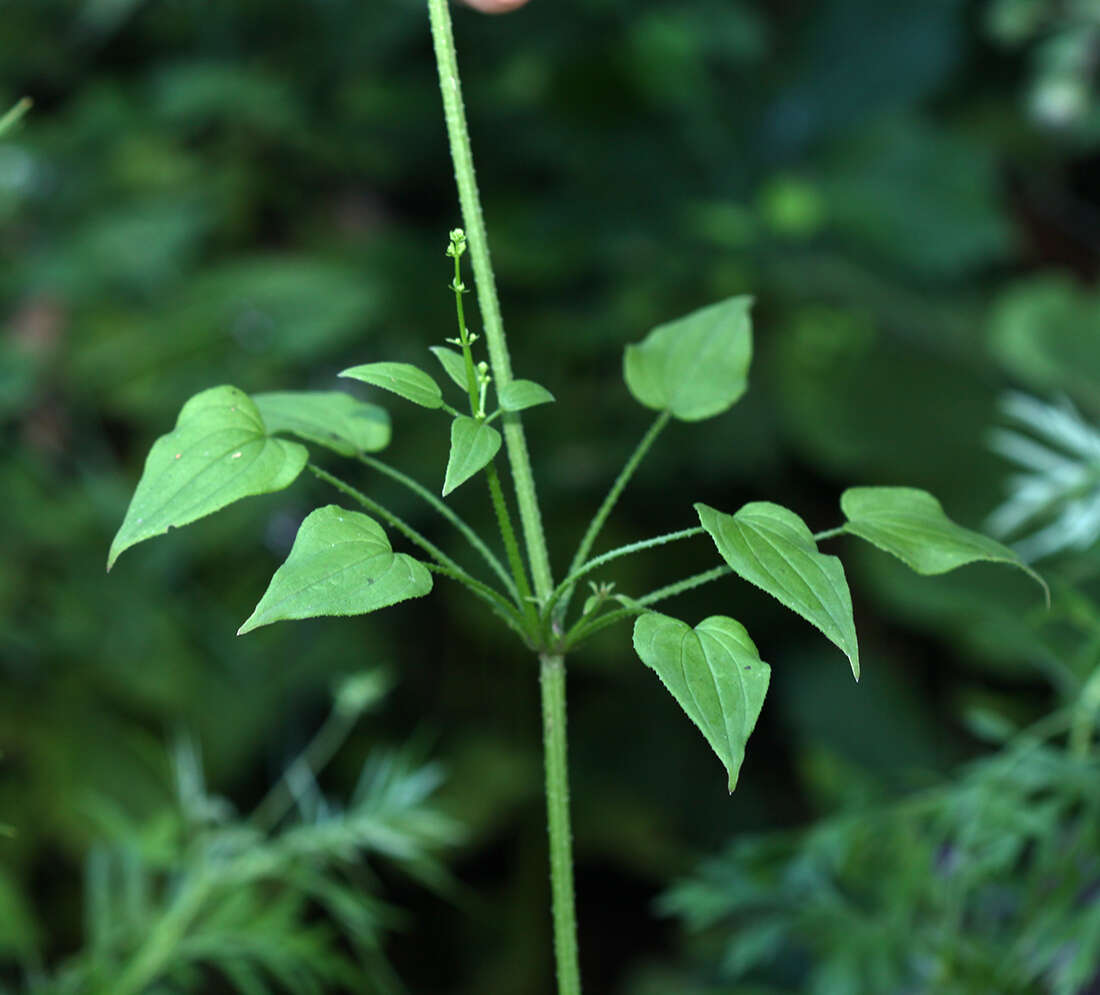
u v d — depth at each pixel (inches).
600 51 93.5
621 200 97.3
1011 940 33.4
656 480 89.1
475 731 86.3
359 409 31.0
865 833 33.7
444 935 85.4
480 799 82.8
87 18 91.7
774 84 102.7
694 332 32.1
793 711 86.4
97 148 82.4
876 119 100.2
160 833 34.8
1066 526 36.4
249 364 74.2
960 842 33.2
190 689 71.1
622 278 96.0
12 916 34.6
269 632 75.8
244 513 72.5
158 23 95.0
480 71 98.0
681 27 92.8
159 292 76.6
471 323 91.1
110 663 69.3
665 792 89.8
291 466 27.9
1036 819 32.5
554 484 88.0
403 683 85.3
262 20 95.1
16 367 69.0
